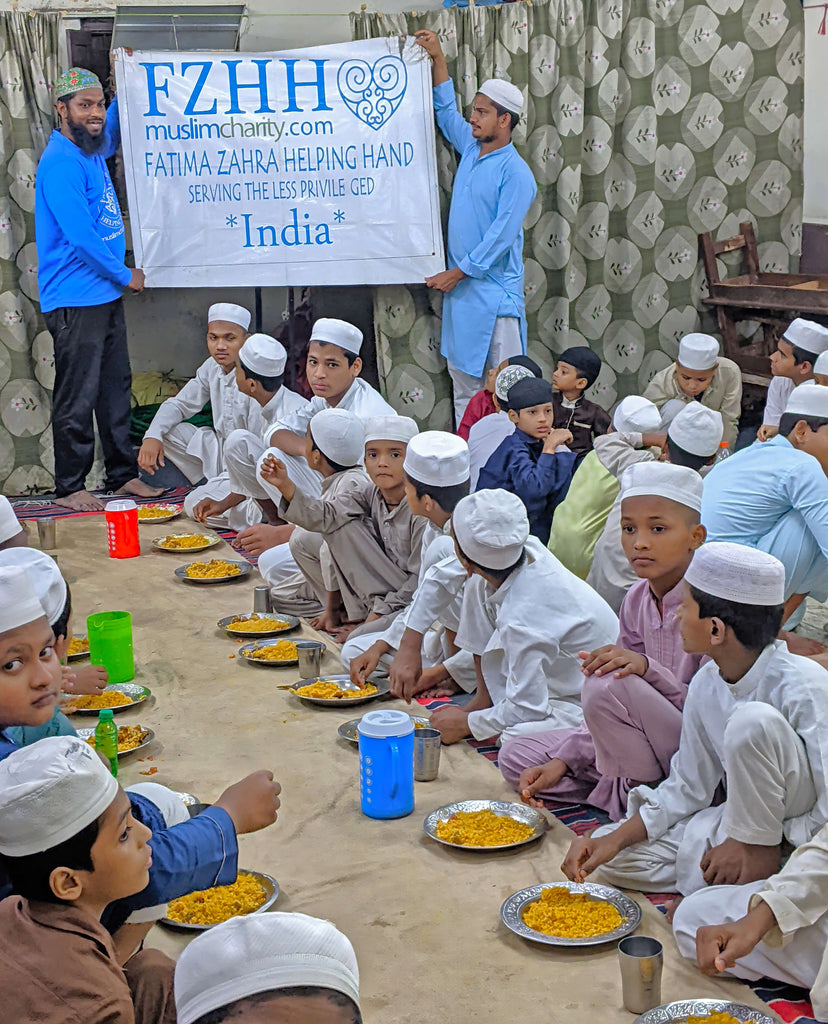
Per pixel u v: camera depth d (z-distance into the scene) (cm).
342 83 673
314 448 427
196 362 765
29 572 235
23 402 686
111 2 690
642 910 238
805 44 713
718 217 732
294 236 685
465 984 212
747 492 384
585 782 296
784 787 221
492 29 683
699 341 635
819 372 534
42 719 212
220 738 321
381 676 375
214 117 670
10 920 154
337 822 276
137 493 672
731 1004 195
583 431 611
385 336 708
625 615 303
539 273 718
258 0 698
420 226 688
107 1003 153
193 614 436
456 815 276
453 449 369
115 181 709
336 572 420
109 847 162
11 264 667
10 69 652
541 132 697
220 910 228
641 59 699
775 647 233
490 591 324
